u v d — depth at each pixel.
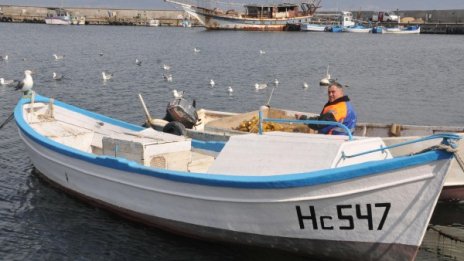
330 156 9.84
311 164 9.91
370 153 10.30
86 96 30.64
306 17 121.31
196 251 11.12
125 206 12.08
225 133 15.31
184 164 12.52
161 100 30.19
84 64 48.53
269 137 10.77
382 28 126.50
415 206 8.93
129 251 11.12
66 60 51.81
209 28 119.88
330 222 9.57
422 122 25.92
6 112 24.86
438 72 47.47
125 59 54.69
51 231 11.93
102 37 92.00
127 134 13.12
